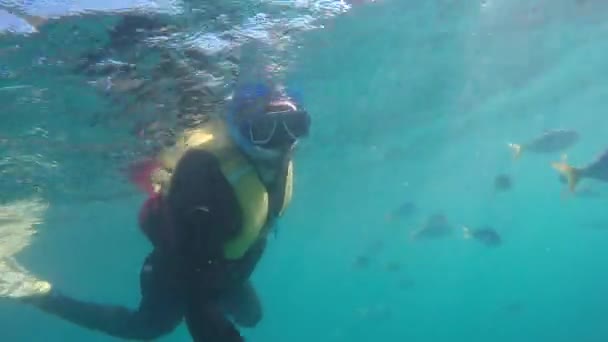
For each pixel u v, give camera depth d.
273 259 67.06
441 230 15.38
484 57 16.61
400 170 35.62
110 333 5.23
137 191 20.22
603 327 43.53
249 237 3.64
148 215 4.15
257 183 3.72
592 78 24.80
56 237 27.95
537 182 55.44
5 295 5.64
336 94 15.45
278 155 3.88
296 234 52.69
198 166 3.58
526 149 13.60
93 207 22.12
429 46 14.03
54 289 5.68
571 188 10.47
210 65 9.03
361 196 42.06
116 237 33.03
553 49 18.41
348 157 26.59
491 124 29.19
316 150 22.56
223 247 3.57
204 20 7.75
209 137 4.06
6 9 6.35
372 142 24.66
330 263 95.69
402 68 15.12
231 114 3.86
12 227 20.66
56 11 6.60
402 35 12.55
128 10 6.95
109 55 7.94
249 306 5.53
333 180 32.03
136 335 5.00
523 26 14.93
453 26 13.12
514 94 23.78
